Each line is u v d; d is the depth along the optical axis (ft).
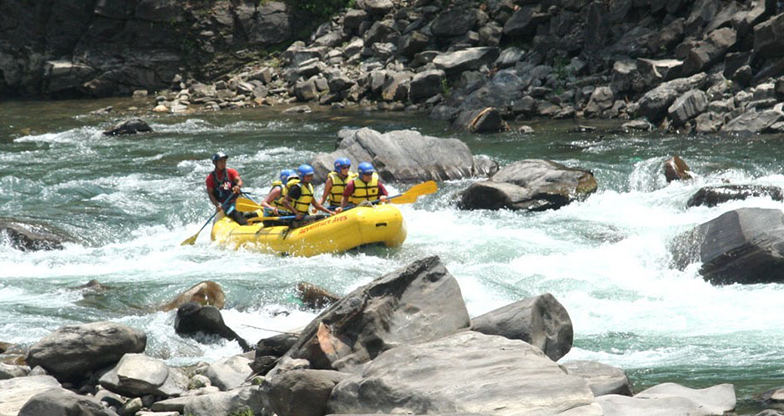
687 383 84.02
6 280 138.31
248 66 358.43
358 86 317.22
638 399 70.03
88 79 352.28
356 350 81.46
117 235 168.35
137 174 209.97
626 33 284.20
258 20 360.07
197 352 104.12
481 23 315.99
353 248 150.20
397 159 202.39
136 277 138.92
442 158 202.59
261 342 90.27
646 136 229.86
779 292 120.98
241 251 156.87
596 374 77.30
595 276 133.59
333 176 159.74
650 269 136.77
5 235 160.15
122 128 266.57
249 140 251.60
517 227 163.02
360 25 345.51
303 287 123.54
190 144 247.29
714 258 130.21
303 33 363.76
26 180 200.54
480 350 72.08
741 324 109.19
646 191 184.85
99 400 82.12
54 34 354.74
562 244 151.53
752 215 133.59
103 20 351.87
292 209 157.17
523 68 291.79
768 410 66.90
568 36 294.66
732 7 265.34
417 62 315.37
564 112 265.13
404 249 151.84
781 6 249.96
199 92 339.77
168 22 353.31
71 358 88.89
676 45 273.54
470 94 286.46
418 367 70.13
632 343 103.04
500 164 207.21
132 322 113.29
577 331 109.50
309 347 80.84
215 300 121.80
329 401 71.31
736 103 234.79
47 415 70.74
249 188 199.93
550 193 175.01
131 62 353.51
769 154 198.29
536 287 128.98
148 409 80.84
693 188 179.73
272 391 72.23
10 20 354.54
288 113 301.43
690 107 235.40
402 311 84.33
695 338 104.06
